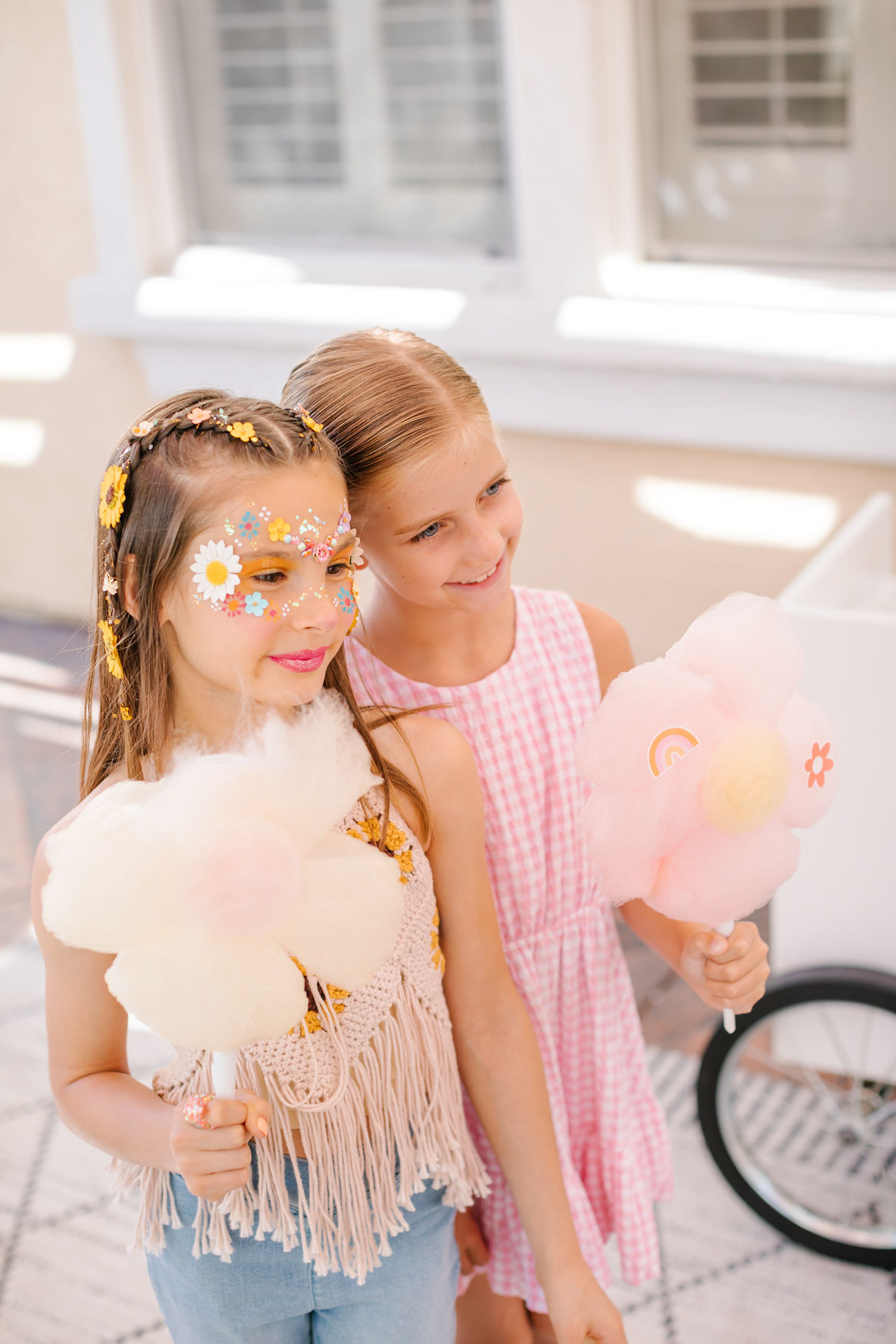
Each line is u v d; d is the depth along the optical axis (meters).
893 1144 1.97
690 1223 1.92
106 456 3.73
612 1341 1.15
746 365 2.59
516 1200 1.18
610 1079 1.32
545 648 1.30
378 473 1.07
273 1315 1.10
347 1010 1.04
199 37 3.23
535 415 2.91
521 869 1.26
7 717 3.52
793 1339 1.72
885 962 1.77
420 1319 1.14
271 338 3.20
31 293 3.64
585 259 2.77
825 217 2.66
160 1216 1.08
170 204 3.37
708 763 0.97
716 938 1.16
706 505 2.82
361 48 3.06
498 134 2.97
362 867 0.86
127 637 1.02
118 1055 1.08
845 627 1.63
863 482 2.63
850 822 1.72
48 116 3.38
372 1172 1.07
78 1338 1.81
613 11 2.60
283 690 0.96
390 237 3.19
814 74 2.58
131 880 0.79
